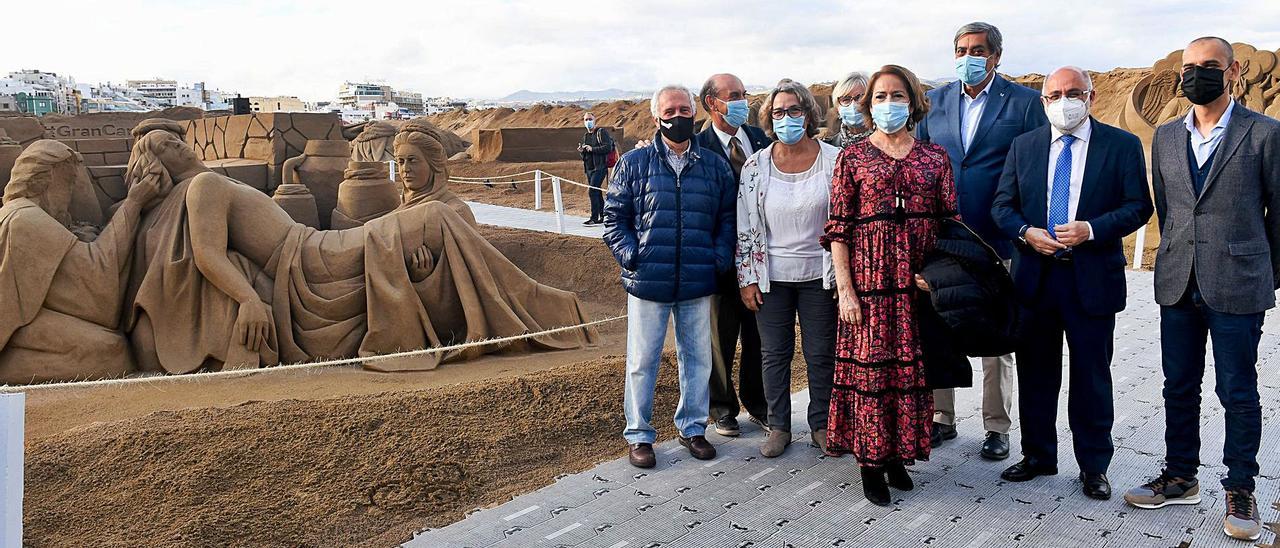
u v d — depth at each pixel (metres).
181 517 3.98
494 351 9.21
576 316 9.79
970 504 4.18
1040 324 4.22
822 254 4.58
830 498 4.27
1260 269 3.71
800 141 4.65
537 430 5.12
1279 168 3.65
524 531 3.91
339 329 8.71
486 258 9.40
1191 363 3.97
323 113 13.03
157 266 8.30
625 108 40.72
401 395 5.56
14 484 2.28
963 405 5.73
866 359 4.12
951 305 3.96
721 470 4.63
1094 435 4.19
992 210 4.39
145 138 8.79
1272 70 14.88
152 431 4.86
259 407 5.35
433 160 10.64
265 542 3.79
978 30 4.56
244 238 8.75
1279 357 6.68
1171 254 3.93
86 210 9.01
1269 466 4.53
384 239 8.98
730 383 5.22
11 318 7.68
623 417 5.47
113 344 8.09
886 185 4.09
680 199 4.63
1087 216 4.08
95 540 3.78
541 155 27.81
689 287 4.64
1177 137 3.91
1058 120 4.03
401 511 4.13
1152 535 3.83
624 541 3.81
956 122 4.77
